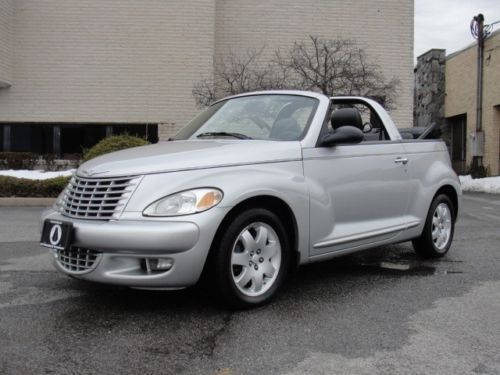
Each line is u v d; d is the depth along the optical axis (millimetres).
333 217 4852
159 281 3826
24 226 8414
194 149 4391
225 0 16203
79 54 15297
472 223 9297
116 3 15273
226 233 4027
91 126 15641
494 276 5488
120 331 3799
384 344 3615
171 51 15352
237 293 4129
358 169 5109
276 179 4355
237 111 5430
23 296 4613
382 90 15180
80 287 4887
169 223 3787
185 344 3578
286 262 4473
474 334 3818
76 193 4195
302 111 5082
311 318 4109
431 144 6250
